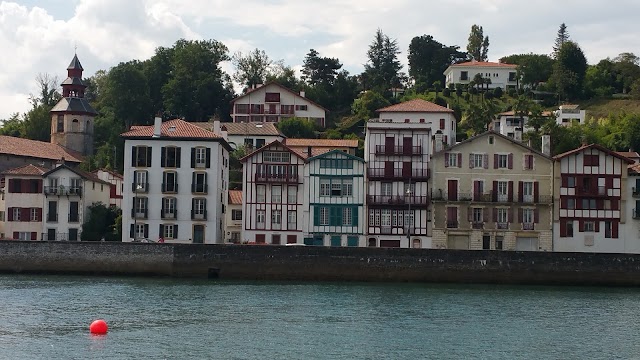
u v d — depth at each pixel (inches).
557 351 3179.1
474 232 5797.2
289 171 5920.3
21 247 5019.7
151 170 5812.0
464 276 4928.6
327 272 4938.5
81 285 4606.3
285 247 4953.3
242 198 6092.5
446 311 3986.2
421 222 5841.5
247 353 3026.6
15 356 2930.6
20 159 6929.1
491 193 5797.2
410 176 5841.5
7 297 4133.9
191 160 5831.7
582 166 5787.4
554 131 7564.0
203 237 5821.9
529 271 4931.1
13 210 6097.4
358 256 4940.9
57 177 6102.4
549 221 5772.6
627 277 4911.4
